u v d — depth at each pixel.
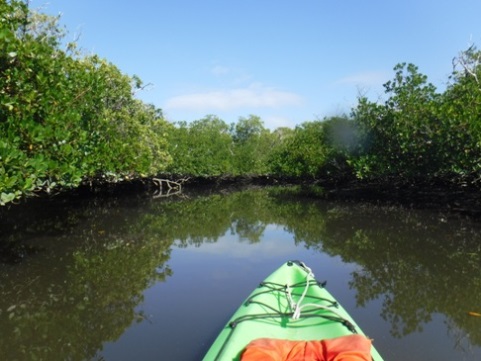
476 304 6.70
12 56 8.07
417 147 17.14
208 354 4.10
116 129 16.25
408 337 5.46
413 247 10.91
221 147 38.62
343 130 26.23
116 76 17.80
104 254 10.36
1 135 7.44
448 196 19.52
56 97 9.21
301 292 5.88
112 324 5.96
